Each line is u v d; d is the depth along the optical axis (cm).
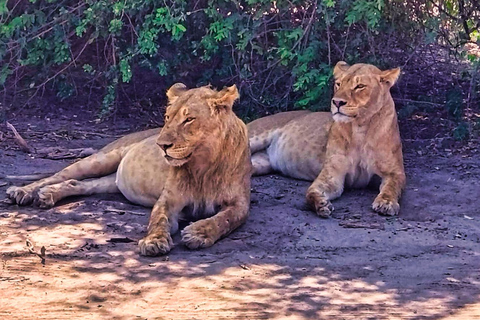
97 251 653
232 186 723
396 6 1115
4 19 1177
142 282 586
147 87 1292
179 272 608
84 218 744
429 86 1241
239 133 724
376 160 858
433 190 879
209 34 1133
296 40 1102
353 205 823
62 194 796
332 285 590
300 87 1079
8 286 572
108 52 1203
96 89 1286
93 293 561
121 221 738
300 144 923
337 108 832
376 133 852
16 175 895
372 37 1090
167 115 692
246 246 680
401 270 630
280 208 799
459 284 597
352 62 1116
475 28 1159
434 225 760
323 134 912
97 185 827
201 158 698
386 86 852
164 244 647
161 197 716
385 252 677
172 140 668
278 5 1101
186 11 1148
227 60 1165
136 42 1196
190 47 1176
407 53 1181
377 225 752
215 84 1212
